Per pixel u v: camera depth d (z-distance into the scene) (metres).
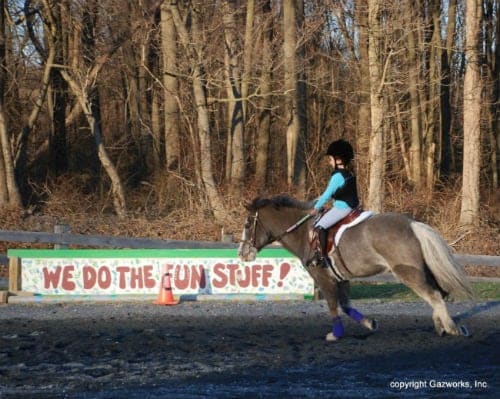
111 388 8.28
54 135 30.72
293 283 14.59
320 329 11.73
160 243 15.99
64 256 14.60
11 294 14.64
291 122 28.73
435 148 34.19
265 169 29.58
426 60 33.22
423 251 10.01
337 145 10.69
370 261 10.28
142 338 10.91
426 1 30.69
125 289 14.56
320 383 8.41
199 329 11.72
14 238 15.30
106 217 23.19
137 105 32.75
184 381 8.54
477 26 23.06
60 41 26.75
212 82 24.20
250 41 24.72
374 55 22.02
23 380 8.64
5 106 26.02
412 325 12.17
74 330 11.69
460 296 10.16
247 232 11.38
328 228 10.59
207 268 14.62
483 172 33.44
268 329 11.73
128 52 30.02
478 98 23.08
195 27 23.67
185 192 25.42
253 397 7.87
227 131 30.83
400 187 25.48
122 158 32.81
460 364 9.29
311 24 25.00
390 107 26.72
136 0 23.78
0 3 25.55
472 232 21.94
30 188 28.73
